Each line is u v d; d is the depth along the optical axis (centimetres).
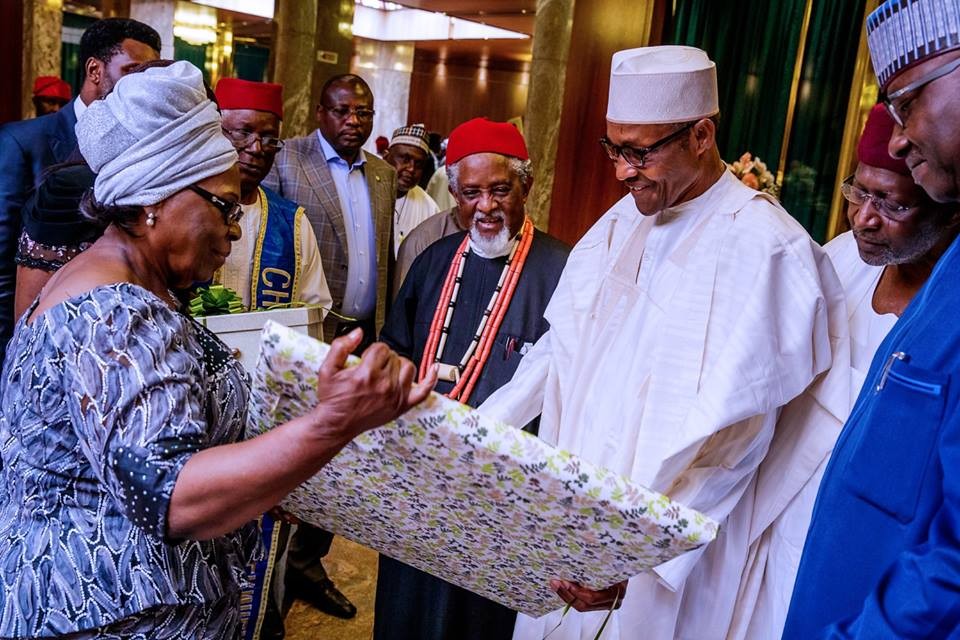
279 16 731
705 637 184
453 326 234
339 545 374
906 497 115
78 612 117
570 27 524
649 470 171
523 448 111
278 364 107
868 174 159
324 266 341
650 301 187
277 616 280
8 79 611
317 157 347
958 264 117
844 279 192
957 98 103
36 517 120
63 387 117
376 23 1658
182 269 133
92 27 255
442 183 627
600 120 536
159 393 112
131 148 125
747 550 184
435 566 164
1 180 240
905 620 99
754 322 168
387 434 116
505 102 1848
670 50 184
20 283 187
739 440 171
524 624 203
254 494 105
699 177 186
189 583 125
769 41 494
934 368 113
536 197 541
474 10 1241
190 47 1047
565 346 200
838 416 174
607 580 141
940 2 102
